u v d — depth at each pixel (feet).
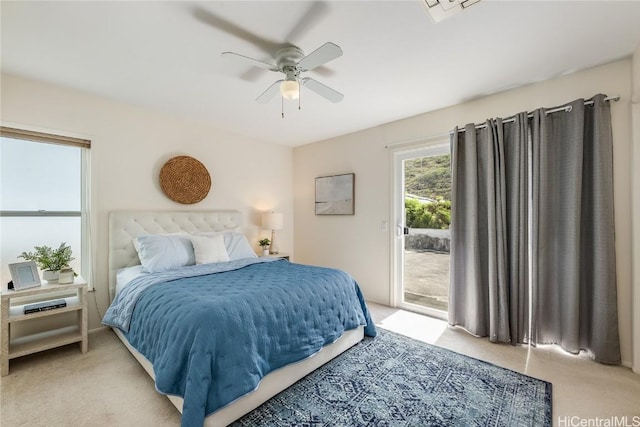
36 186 8.41
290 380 6.07
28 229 8.28
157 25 5.65
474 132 8.88
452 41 6.18
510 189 8.32
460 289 9.27
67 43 6.26
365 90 8.60
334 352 7.25
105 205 9.39
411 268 11.13
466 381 6.28
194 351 4.66
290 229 15.56
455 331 9.07
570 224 7.29
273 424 4.98
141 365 6.84
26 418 5.14
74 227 9.03
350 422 5.06
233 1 5.02
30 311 6.89
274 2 5.04
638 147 6.46
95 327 9.14
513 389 5.98
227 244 10.73
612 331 6.83
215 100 9.40
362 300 8.63
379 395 5.81
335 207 13.50
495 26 5.68
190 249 9.73
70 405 5.51
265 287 6.52
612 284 6.85
